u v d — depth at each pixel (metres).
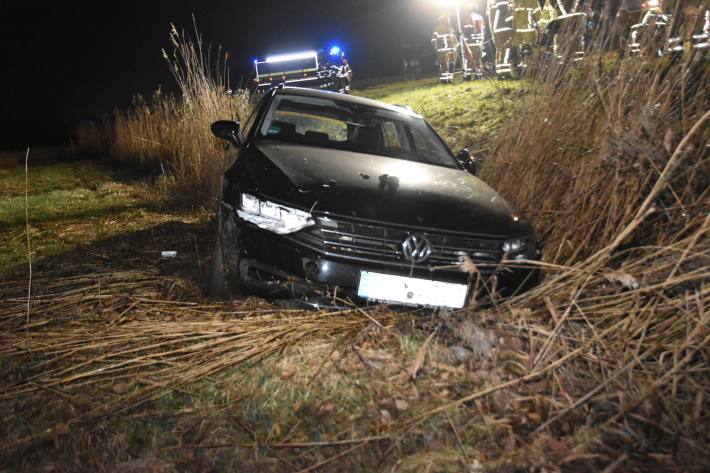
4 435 2.43
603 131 4.05
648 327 3.04
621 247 3.88
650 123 3.66
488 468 2.24
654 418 2.48
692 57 3.92
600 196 4.03
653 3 4.21
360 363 2.91
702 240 3.33
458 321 3.16
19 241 5.59
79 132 16.59
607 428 2.44
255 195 3.41
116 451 2.36
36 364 2.92
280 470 2.26
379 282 3.22
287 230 3.24
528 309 3.21
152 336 3.13
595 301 3.31
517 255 3.47
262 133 4.43
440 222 3.33
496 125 7.73
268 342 3.04
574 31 4.82
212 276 3.66
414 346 3.05
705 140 3.70
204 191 7.66
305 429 2.47
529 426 2.49
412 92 12.97
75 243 5.43
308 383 2.73
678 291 3.12
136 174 10.44
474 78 11.89
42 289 3.98
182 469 2.27
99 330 3.25
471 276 3.19
